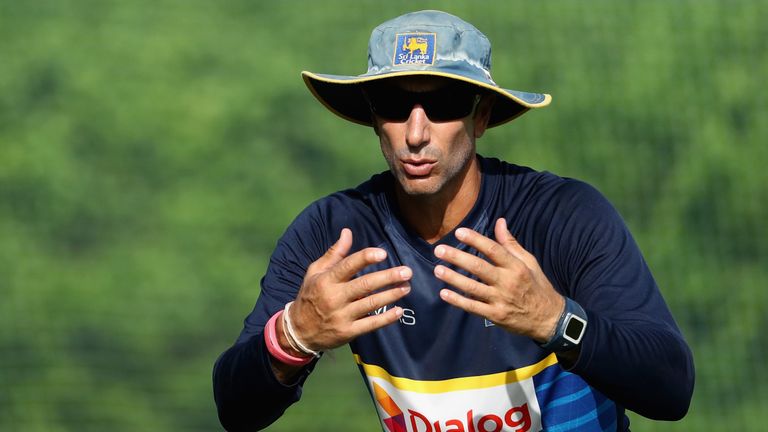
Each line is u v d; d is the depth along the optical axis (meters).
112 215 48.84
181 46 51.78
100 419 43.84
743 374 30.56
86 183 49.31
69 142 49.94
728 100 36.25
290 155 50.00
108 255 47.56
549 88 37.22
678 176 36.03
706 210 35.25
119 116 50.59
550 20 37.28
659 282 33.97
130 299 46.66
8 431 39.84
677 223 35.38
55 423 41.81
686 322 33.09
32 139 49.16
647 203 35.97
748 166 35.66
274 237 49.44
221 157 50.50
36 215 47.75
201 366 46.28
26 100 50.03
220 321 47.19
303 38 49.56
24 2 50.66
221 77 51.34
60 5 51.06
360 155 49.47
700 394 29.48
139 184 49.81
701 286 33.72
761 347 31.97
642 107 36.47
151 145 50.53
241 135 50.50
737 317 33.06
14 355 42.56
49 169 48.53
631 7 36.81
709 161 35.81
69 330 44.75
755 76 36.19
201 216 48.97
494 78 37.34
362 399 37.44
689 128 36.31
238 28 51.59
